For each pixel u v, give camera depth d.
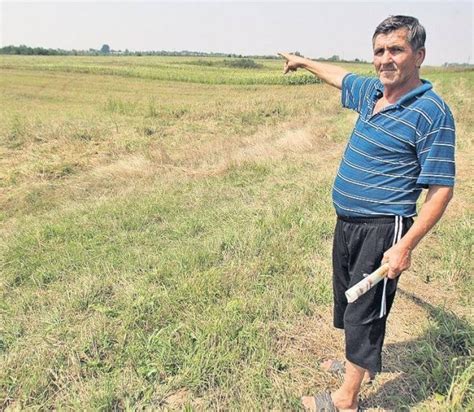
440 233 4.84
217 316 3.22
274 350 2.97
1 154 9.15
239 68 64.50
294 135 10.30
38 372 2.71
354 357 2.27
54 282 3.93
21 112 17.41
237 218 5.31
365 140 2.09
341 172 2.26
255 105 16.84
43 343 3.03
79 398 2.56
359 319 2.22
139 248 4.57
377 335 2.25
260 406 2.47
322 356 2.95
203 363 2.76
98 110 18.08
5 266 4.25
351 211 2.21
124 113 16.44
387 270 2.06
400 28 1.87
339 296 2.57
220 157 8.61
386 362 2.88
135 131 11.99
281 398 2.55
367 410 2.53
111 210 5.62
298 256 4.26
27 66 50.09
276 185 6.77
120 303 3.46
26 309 3.48
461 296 3.64
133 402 2.56
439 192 1.94
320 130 11.38
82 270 4.08
